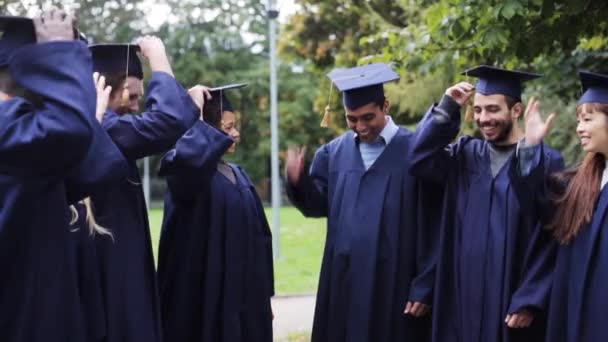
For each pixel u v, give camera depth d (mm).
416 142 4211
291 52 18641
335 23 17375
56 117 2400
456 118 4176
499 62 6465
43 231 2631
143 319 3459
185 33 38344
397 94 13055
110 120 3301
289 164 4641
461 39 6426
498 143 4125
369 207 4508
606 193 3590
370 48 14180
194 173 4078
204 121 4379
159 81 3299
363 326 4410
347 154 4715
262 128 37844
